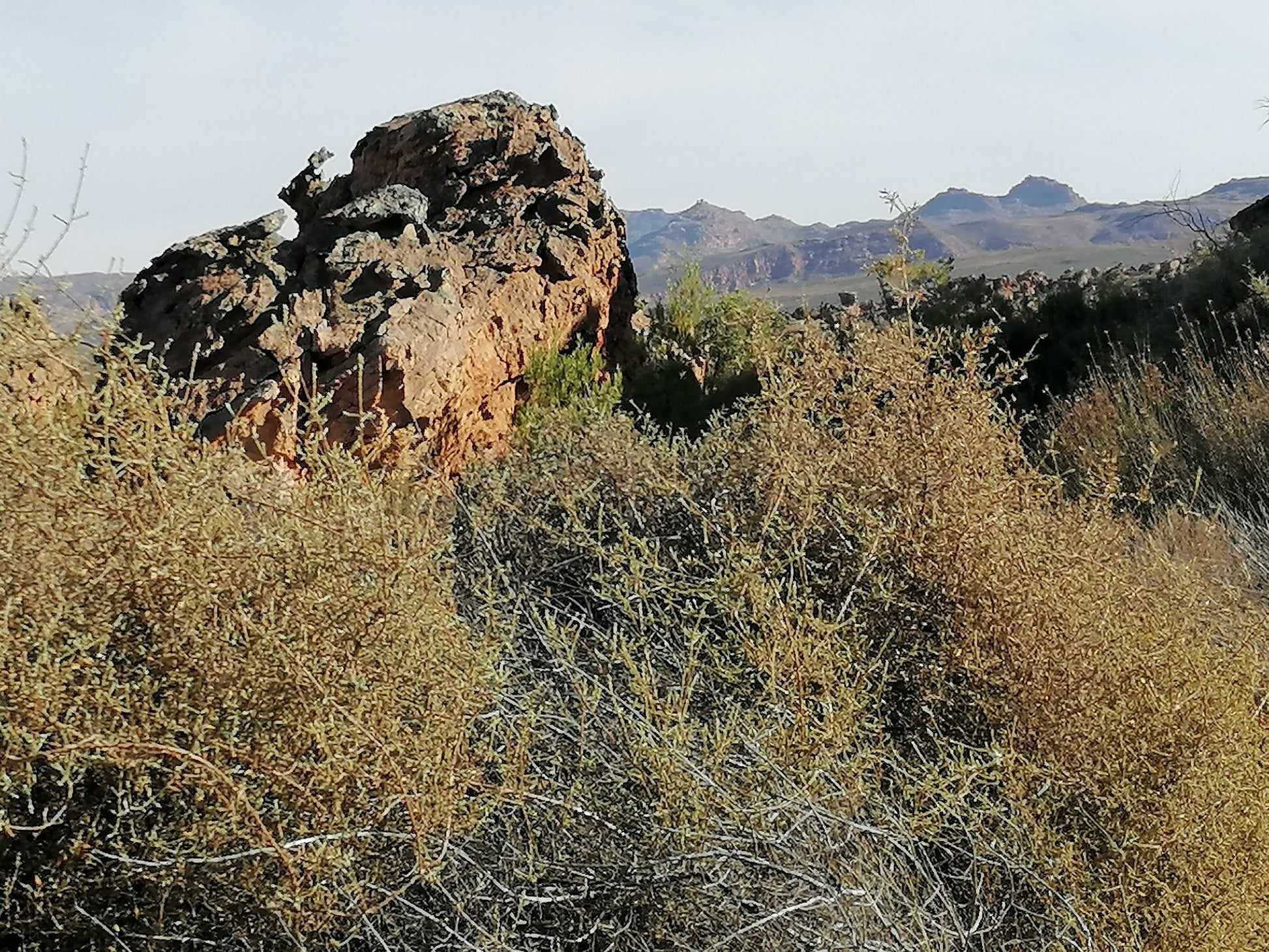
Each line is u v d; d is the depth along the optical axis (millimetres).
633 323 11312
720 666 2633
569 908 2193
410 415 6770
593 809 2270
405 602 2256
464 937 2086
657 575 3057
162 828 2139
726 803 2148
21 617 2096
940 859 2488
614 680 2770
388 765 2084
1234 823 2508
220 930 2172
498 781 2439
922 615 2971
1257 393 6641
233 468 2576
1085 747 2607
